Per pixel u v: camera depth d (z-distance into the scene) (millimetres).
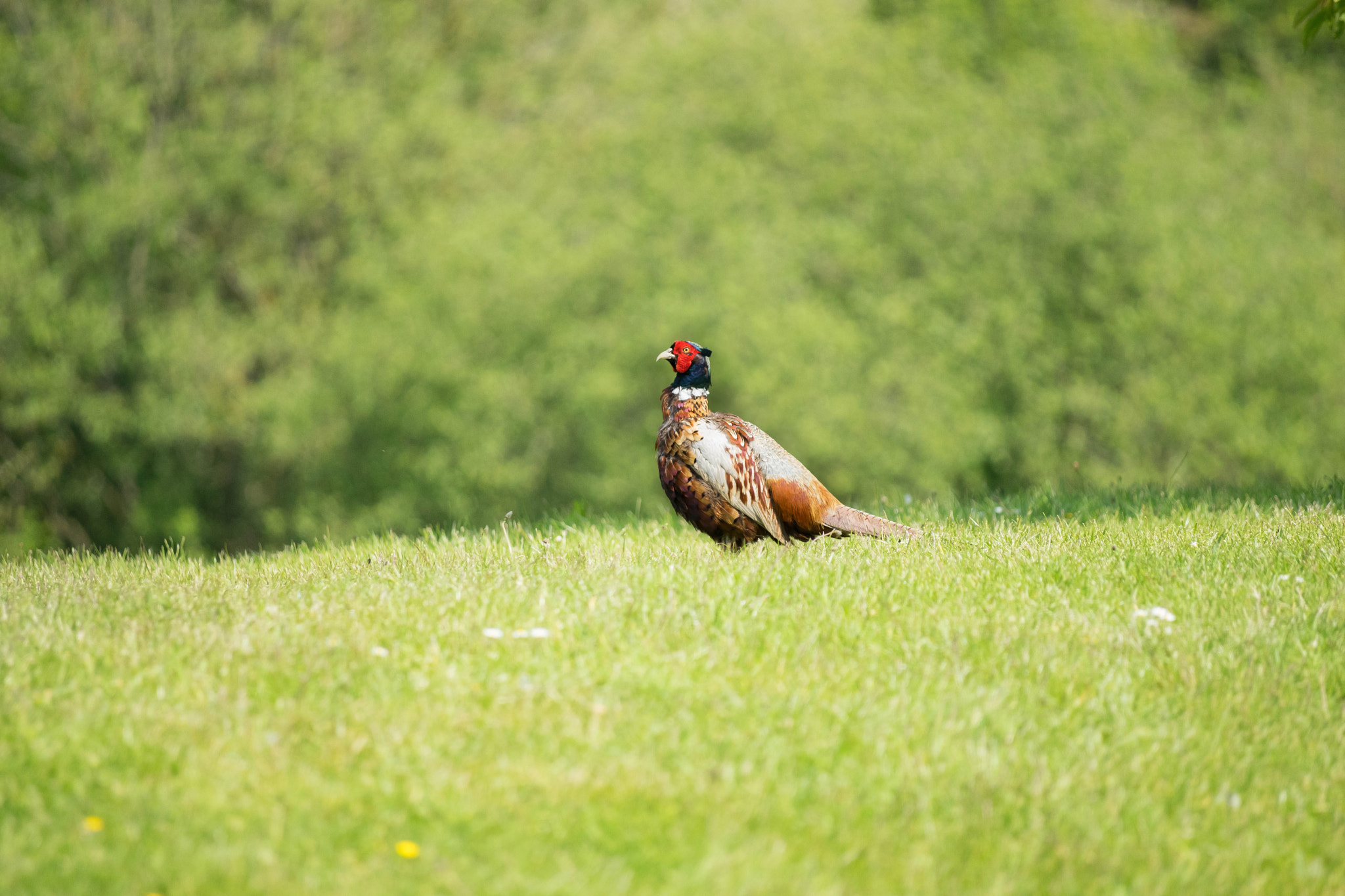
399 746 14125
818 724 15062
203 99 69500
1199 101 95375
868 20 96688
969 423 87000
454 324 73500
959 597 19938
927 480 85000
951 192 90250
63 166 67750
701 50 87500
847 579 20375
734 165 85500
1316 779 14945
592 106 86875
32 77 65312
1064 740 15336
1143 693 16703
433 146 77625
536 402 78438
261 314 71812
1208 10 105875
